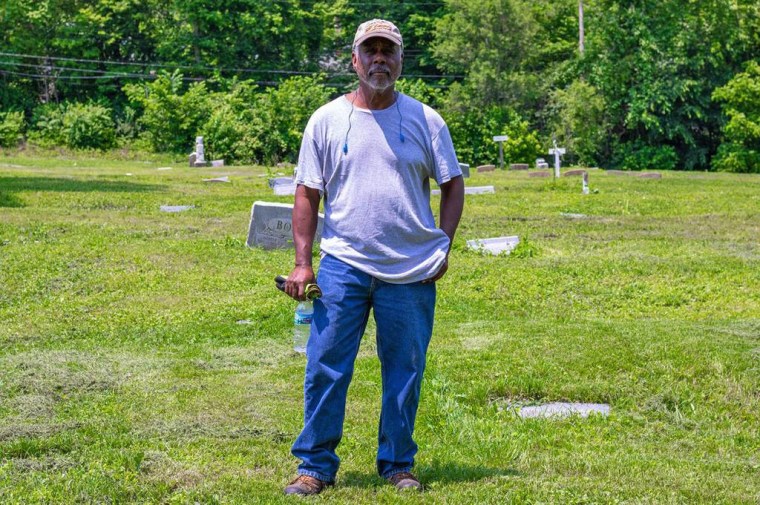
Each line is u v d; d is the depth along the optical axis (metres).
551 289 12.17
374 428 6.21
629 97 52.25
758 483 5.25
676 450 6.11
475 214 20.73
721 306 11.51
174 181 27.61
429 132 4.84
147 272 12.58
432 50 55.38
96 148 48.75
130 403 6.77
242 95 51.97
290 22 58.31
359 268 4.71
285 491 4.79
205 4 56.84
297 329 9.31
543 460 5.57
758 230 18.53
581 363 7.96
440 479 5.07
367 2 62.91
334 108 4.83
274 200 21.81
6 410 6.55
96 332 9.58
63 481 5.02
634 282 12.66
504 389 7.34
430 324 4.90
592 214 21.30
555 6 58.97
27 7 54.22
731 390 7.41
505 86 52.16
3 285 11.59
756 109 49.00
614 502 4.72
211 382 7.44
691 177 37.31
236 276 12.43
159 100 49.25
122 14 56.66
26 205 18.92
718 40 51.53
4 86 53.66
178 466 5.30
